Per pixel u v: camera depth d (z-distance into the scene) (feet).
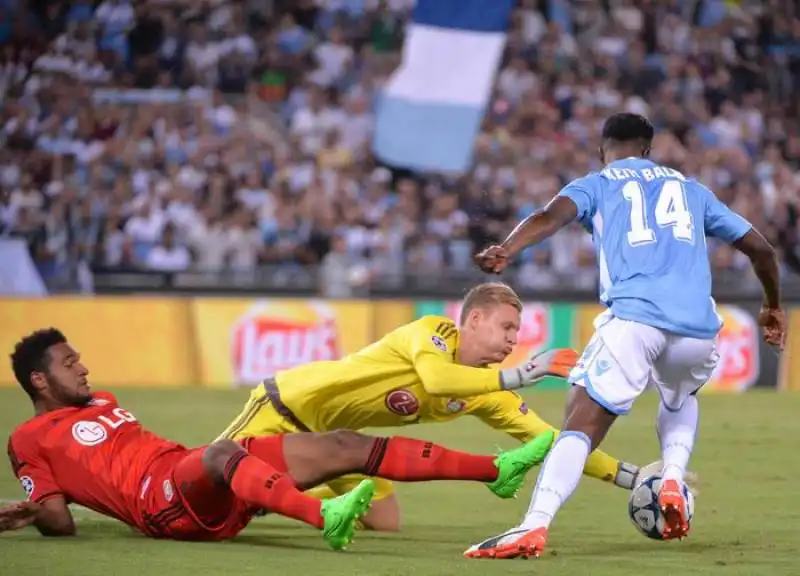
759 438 70.23
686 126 136.87
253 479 34.99
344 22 145.07
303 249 115.65
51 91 134.62
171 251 115.55
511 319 38.32
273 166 127.75
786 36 147.13
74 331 99.19
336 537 34.14
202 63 140.15
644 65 142.41
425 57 118.73
